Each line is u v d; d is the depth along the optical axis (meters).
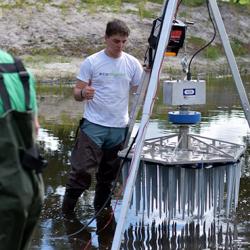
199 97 6.56
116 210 7.28
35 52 21.33
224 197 7.12
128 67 7.02
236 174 6.65
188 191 6.53
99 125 6.99
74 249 6.18
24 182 3.80
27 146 3.86
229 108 14.05
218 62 22.62
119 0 25.23
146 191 6.60
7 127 3.77
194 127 11.77
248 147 10.16
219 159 6.40
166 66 20.28
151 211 6.67
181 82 6.50
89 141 7.01
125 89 7.04
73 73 19.55
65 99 15.61
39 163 3.88
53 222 6.93
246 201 7.59
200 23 25.05
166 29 5.76
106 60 6.93
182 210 6.54
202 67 21.92
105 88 6.94
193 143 6.93
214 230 6.61
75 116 13.13
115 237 5.47
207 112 13.51
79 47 21.98
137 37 23.19
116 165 7.20
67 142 10.71
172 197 6.48
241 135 11.09
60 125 12.16
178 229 6.61
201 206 6.60
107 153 7.20
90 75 6.94
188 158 6.41
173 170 6.40
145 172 6.53
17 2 23.67
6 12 23.09
